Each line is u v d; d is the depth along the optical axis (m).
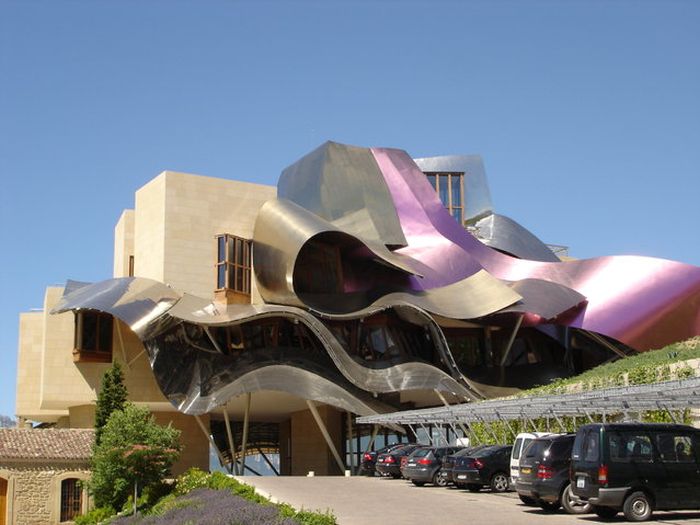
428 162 77.75
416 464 31.12
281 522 18.34
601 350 56.69
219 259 57.19
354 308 51.44
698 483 19.81
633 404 23.06
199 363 50.72
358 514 21.30
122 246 64.19
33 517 40.06
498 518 20.31
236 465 50.75
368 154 65.12
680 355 36.06
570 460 21.48
